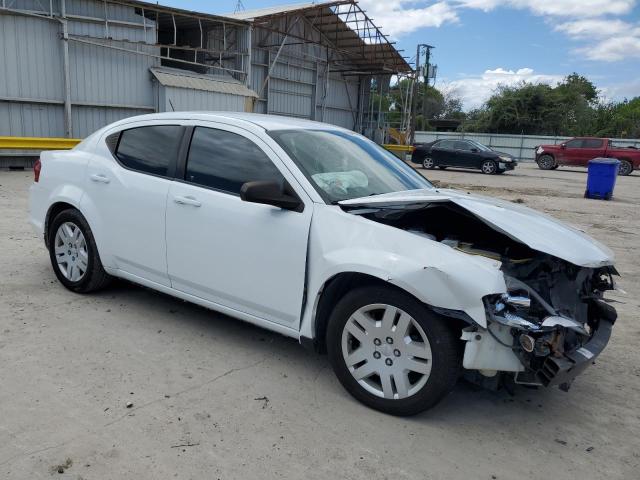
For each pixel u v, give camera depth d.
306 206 3.39
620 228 10.32
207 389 3.34
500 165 23.34
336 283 3.27
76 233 4.73
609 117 56.69
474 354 2.85
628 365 4.10
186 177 3.99
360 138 4.52
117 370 3.50
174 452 2.70
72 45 16.86
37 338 3.89
